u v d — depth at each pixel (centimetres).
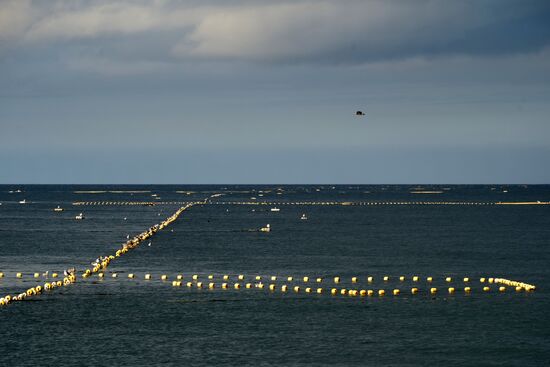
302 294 14100
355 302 13338
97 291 14300
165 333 11125
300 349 10338
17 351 10212
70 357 9962
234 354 10106
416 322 11825
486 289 14562
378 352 10225
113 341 10700
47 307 12794
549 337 10975
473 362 9838
